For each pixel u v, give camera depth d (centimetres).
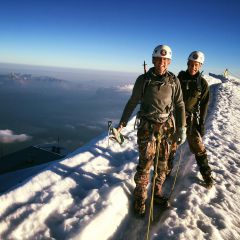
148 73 388
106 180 482
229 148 771
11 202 370
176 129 411
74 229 330
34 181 424
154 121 386
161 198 429
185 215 396
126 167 553
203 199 448
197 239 344
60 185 430
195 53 449
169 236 348
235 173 588
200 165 493
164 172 426
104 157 588
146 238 354
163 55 366
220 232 366
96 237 336
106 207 377
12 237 314
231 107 1500
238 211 433
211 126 1002
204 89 464
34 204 364
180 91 394
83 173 490
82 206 384
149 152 388
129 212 415
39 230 331
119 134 423
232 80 3997
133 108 411
